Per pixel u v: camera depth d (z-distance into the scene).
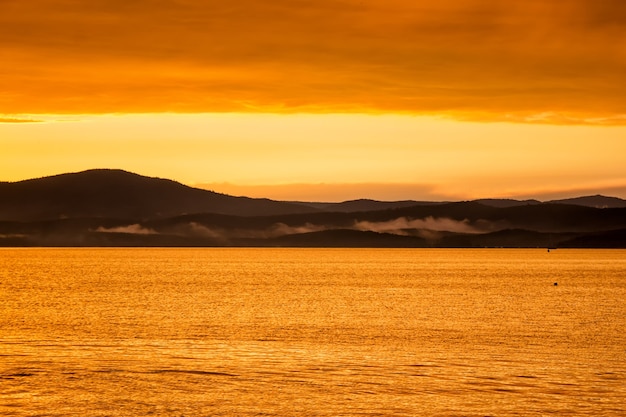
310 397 51.88
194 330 85.88
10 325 89.94
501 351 70.88
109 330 85.44
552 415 47.94
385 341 77.31
